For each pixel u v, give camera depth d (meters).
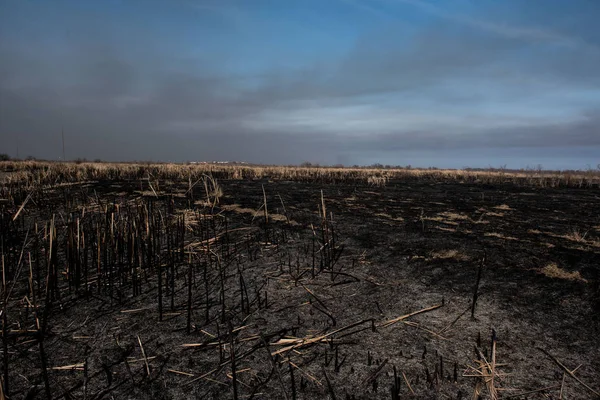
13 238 6.58
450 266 5.58
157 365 3.50
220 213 9.09
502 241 6.81
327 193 13.39
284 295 4.87
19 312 4.54
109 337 3.99
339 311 4.39
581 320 4.02
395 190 15.34
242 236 7.34
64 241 6.34
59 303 4.76
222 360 3.53
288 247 6.68
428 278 5.20
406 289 4.89
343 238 7.11
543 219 9.04
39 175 14.69
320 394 3.05
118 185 13.89
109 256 6.07
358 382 3.17
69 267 5.20
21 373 3.42
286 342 3.78
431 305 4.45
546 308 4.29
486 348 3.57
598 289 4.66
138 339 3.93
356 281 5.19
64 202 9.99
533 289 4.77
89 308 4.65
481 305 4.40
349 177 21.69
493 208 10.66
